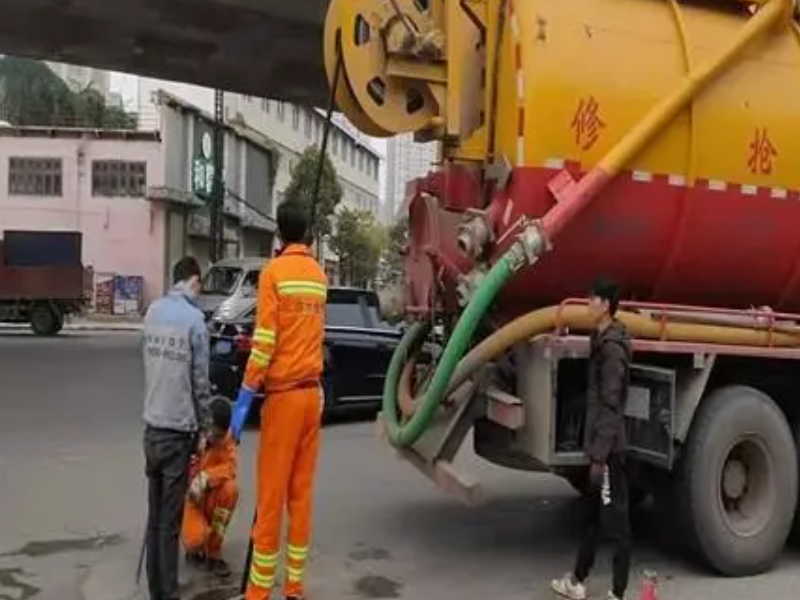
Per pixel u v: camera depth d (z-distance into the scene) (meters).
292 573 5.88
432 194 7.30
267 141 49.34
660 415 6.41
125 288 37.97
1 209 37.88
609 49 6.66
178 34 23.16
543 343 6.24
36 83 52.00
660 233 6.89
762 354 6.87
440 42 6.74
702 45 6.94
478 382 6.61
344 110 6.97
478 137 6.87
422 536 7.54
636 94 6.66
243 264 20.19
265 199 49.38
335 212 55.66
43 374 17.86
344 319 13.15
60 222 38.06
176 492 5.80
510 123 6.59
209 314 15.43
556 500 8.80
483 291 6.29
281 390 5.73
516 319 6.65
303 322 5.77
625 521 5.86
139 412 13.42
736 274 7.34
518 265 6.26
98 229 38.12
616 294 5.92
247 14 21.62
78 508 8.12
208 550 6.62
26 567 6.60
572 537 7.58
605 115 6.58
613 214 6.69
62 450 10.61
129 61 25.38
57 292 28.94
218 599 6.02
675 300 7.34
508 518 8.14
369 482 9.38
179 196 38.72
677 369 6.66
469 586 6.37
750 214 7.14
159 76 26.73
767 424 6.83
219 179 37.91
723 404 6.73
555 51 6.50
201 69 25.94
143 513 7.98
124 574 6.46
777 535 6.85
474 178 6.90
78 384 16.44
